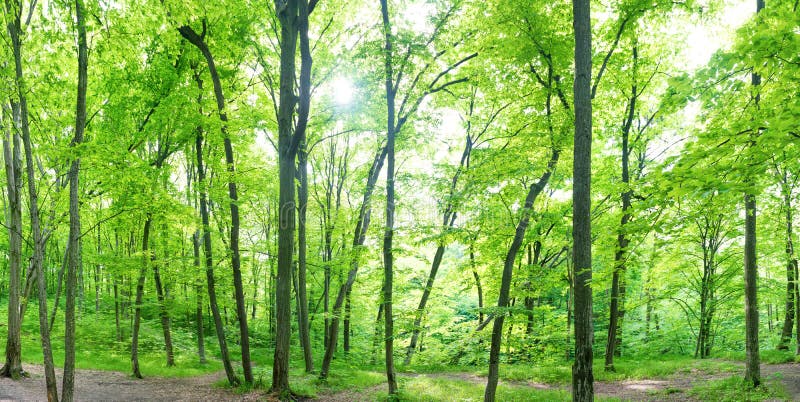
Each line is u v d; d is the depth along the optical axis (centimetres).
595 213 1513
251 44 1398
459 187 1195
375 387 1422
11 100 1027
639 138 1730
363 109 1545
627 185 755
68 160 924
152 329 2481
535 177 1180
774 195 1448
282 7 1224
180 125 1416
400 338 1995
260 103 1641
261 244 1853
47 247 2755
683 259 2028
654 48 1619
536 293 1351
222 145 1509
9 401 1048
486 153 1136
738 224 1758
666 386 1245
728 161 582
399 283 1944
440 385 1402
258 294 2934
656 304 2205
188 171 2002
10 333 1331
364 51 1290
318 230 2339
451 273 2062
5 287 3164
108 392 1280
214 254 1725
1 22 948
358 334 2916
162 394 1259
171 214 1105
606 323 2722
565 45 1152
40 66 1077
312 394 1239
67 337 814
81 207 1220
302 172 1644
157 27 1019
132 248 2109
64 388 805
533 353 1795
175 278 1614
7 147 1316
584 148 755
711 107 649
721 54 552
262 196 1803
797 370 1245
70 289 821
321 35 1712
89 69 1266
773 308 2914
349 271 1789
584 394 724
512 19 1177
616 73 1491
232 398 1182
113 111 1364
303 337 1638
